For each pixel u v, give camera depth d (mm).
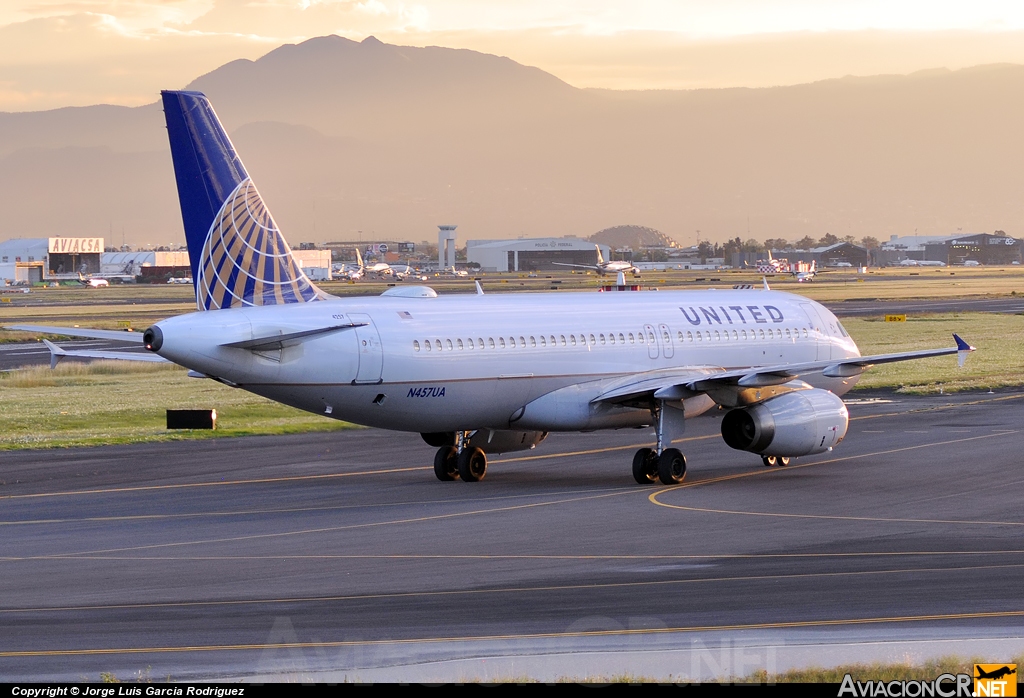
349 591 79750
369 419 125562
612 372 139250
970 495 117562
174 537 101375
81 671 60594
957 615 70438
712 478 131625
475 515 110062
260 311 118625
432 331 126188
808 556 89250
